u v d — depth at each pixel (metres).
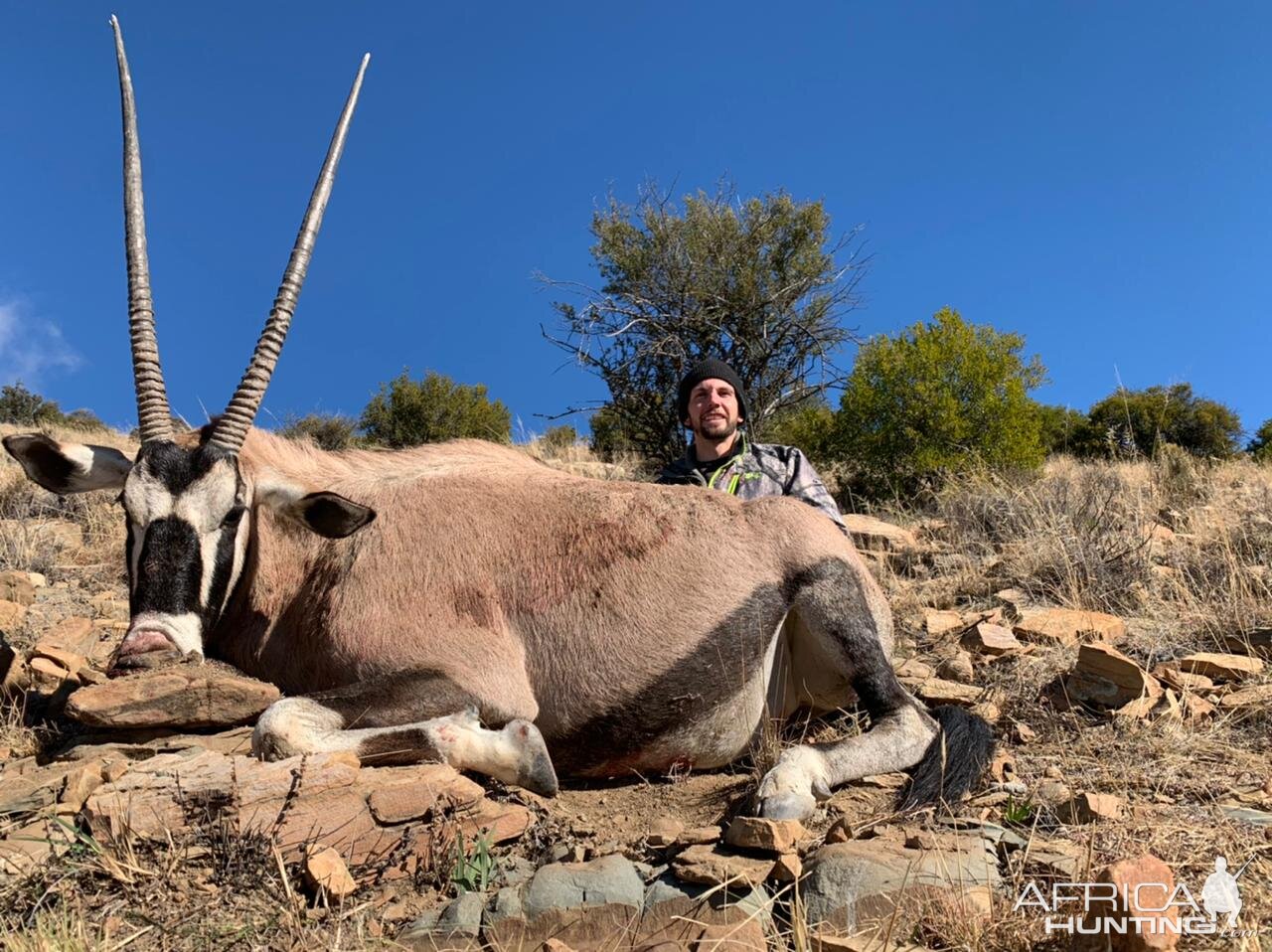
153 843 3.08
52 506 8.18
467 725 3.72
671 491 4.28
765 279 14.80
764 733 4.05
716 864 3.06
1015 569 6.72
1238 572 5.94
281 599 4.20
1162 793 3.71
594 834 3.49
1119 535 6.96
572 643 3.93
